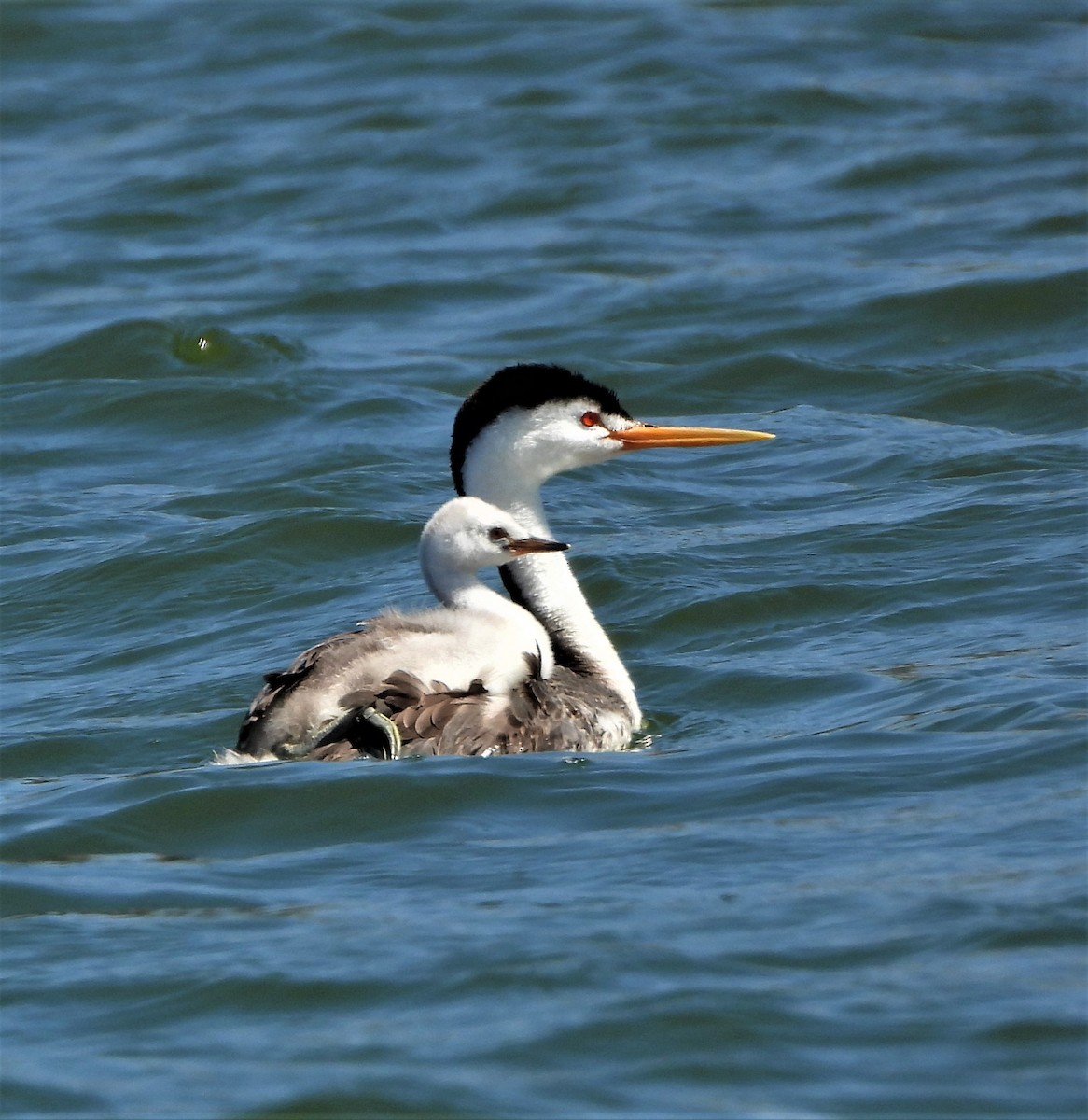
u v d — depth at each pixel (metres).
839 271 25.81
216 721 13.43
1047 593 14.83
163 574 16.80
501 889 9.67
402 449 20.17
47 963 9.05
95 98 34.78
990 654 13.48
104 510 18.75
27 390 22.50
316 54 36.19
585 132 32.16
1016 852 9.64
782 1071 7.68
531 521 13.67
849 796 10.73
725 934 8.87
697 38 36.28
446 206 29.42
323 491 18.70
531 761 11.41
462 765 11.19
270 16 37.94
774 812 10.57
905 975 8.38
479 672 11.74
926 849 9.78
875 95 33.34
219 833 10.81
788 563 16.11
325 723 11.50
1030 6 38.28
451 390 22.33
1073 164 29.81
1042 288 24.03
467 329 24.62
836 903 9.14
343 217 29.19
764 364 22.61
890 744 11.57
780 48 35.72
